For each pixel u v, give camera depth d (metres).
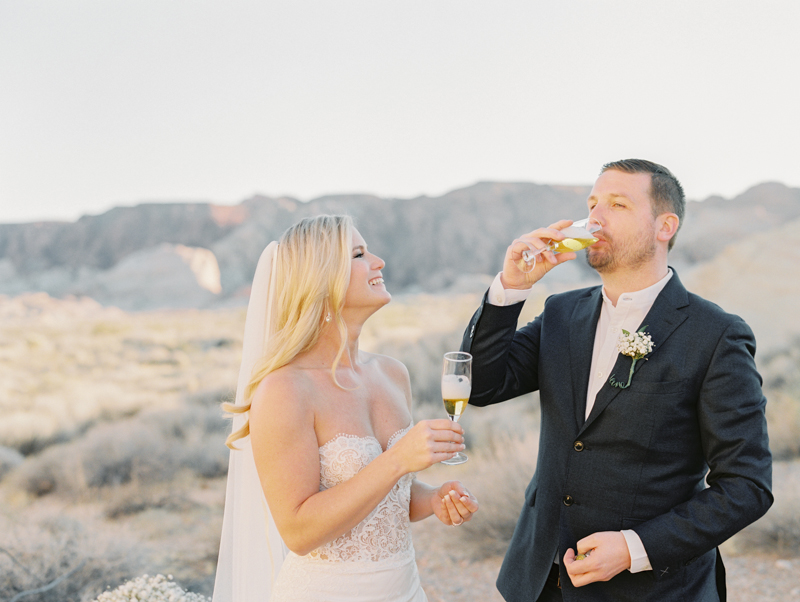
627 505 2.11
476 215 80.12
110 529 5.84
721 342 2.08
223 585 2.60
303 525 1.85
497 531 5.36
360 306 2.24
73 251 79.56
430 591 4.65
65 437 9.80
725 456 2.01
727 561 4.79
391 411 2.28
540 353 2.46
